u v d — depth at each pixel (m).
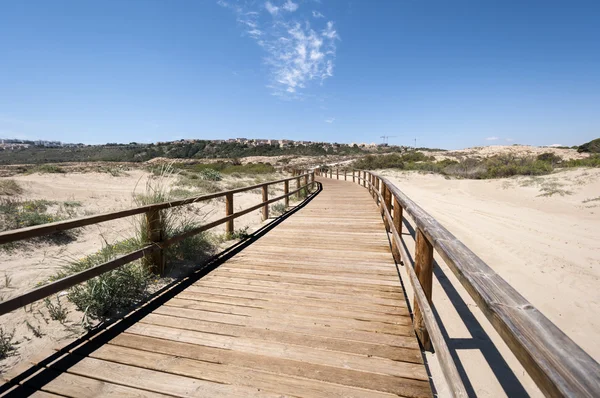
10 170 17.27
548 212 9.25
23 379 1.91
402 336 2.34
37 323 2.70
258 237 5.52
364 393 1.77
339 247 4.81
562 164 21.94
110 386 1.85
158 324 2.55
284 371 1.96
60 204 7.00
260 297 3.05
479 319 3.15
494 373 2.38
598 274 4.32
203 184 11.45
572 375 0.63
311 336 2.36
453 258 1.36
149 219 3.55
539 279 4.18
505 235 6.41
